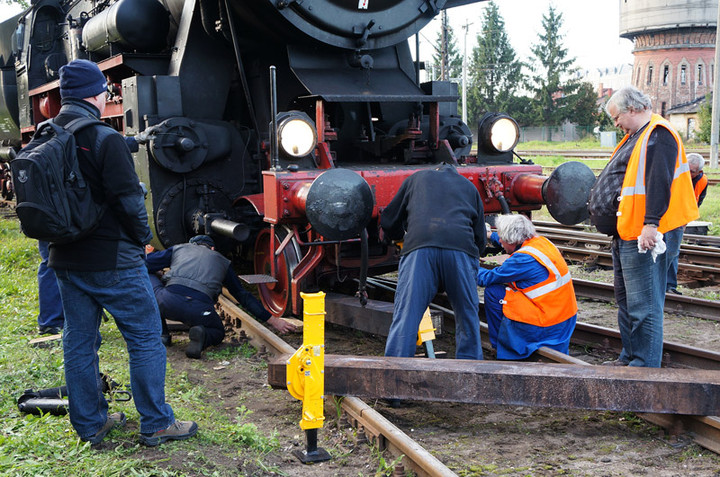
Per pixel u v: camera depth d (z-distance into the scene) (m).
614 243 4.63
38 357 4.81
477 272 4.51
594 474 3.30
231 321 6.00
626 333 4.70
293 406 4.21
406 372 3.79
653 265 4.29
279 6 5.91
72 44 9.14
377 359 3.99
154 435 3.43
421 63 7.25
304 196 4.93
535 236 4.86
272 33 6.33
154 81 6.45
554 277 4.73
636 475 3.29
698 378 3.62
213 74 6.78
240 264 8.19
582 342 5.48
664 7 52.31
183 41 6.64
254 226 6.80
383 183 5.52
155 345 3.44
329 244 5.45
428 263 4.36
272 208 5.27
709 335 5.73
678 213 4.24
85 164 3.15
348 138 6.64
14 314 6.18
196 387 4.47
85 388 3.38
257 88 6.97
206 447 3.44
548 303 4.73
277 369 4.03
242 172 6.80
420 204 4.50
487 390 3.72
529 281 4.73
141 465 3.18
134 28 6.83
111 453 3.31
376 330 5.28
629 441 3.69
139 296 3.36
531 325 4.73
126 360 4.94
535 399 3.68
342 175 4.68
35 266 8.48
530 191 5.81
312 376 3.39
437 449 3.62
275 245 5.69
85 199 3.11
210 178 6.65
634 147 4.29
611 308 6.70
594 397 3.63
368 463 3.40
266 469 3.26
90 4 9.55
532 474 3.31
